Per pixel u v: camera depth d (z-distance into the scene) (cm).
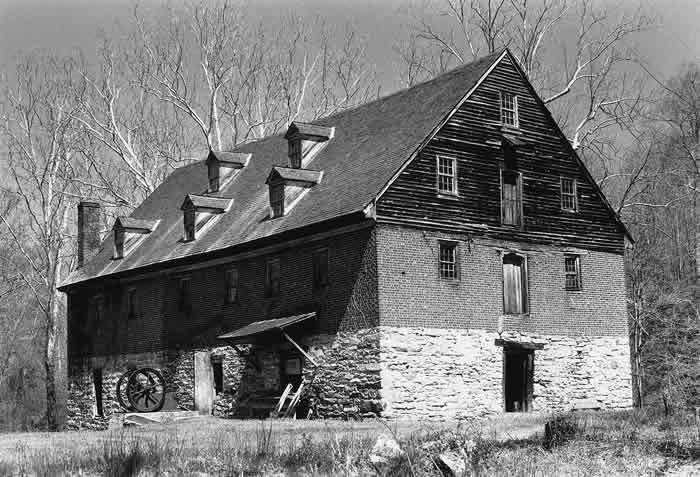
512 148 3647
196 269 4162
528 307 3600
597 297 3812
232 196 4353
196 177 5056
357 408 3250
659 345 4947
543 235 3684
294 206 3700
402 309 3256
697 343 4662
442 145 3450
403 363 3231
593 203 3866
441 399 3294
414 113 3675
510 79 3688
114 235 4906
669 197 5734
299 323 3447
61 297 7206
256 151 4628
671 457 1895
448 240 3406
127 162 6022
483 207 3525
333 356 3369
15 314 7475
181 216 4694
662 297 4941
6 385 7206
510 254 3572
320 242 3494
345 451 1955
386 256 3253
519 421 2912
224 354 3938
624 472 1770
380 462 1758
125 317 4638
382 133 3712
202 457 2047
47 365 5716
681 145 5622
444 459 1723
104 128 6131
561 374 3650
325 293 3438
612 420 2584
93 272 4931
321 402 3400
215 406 3978
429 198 3384
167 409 4191
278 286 3688
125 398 4575
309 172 3775
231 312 3925
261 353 3728
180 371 4200
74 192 6134
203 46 6184
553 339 3647
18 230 6406
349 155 3759
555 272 3703
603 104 5234
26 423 6419
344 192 3469
